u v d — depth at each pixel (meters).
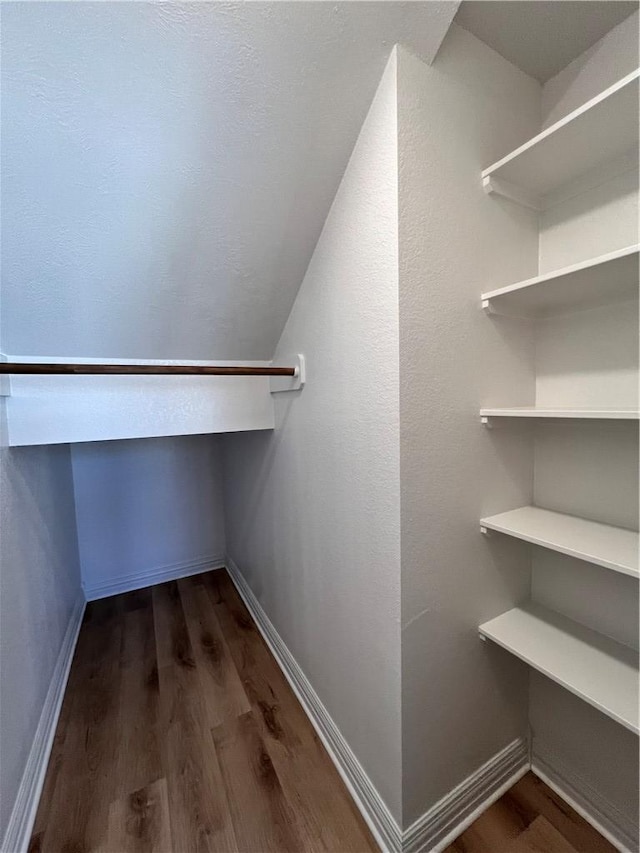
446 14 0.75
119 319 1.16
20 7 0.60
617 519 0.93
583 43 0.89
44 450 1.62
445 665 0.95
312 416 1.21
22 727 1.08
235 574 2.43
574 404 1.00
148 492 2.44
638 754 0.92
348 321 0.98
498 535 1.03
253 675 1.58
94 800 1.08
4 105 0.69
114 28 0.65
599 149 0.82
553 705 1.09
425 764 0.93
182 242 1.00
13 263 0.92
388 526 0.88
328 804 1.06
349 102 0.82
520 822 1.01
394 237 0.79
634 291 0.87
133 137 0.78
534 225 1.03
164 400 1.37
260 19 0.68
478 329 0.94
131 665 1.67
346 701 1.12
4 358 1.09
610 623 0.95
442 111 0.83
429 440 0.87
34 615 1.29
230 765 1.18
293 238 1.07
